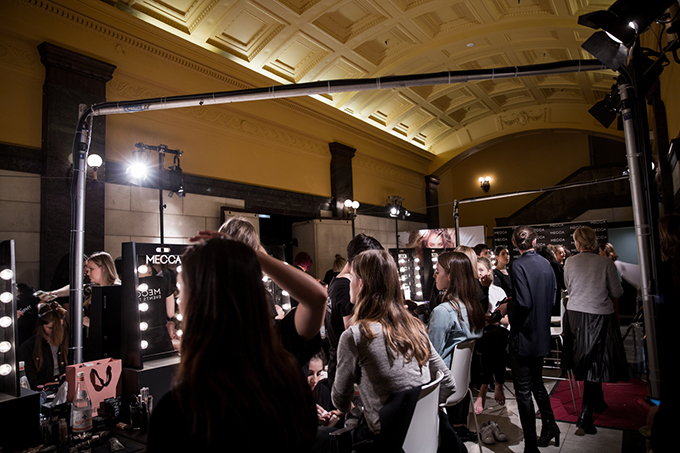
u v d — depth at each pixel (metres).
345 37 7.93
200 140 6.96
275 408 0.81
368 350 1.80
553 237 10.64
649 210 2.64
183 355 0.84
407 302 5.63
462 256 2.86
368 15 7.63
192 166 6.78
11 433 1.81
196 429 0.73
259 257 1.18
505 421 3.91
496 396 4.04
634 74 2.64
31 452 1.81
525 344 3.07
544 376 5.37
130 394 2.20
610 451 3.18
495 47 8.79
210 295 0.84
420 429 1.82
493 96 11.53
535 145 14.24
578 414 3.98
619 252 11.80
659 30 4.83
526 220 12.55
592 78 9.89
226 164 7.36
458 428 3.52
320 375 2.99
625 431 3.53
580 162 13.51
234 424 0.75
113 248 5.60
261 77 7.80
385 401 1.76
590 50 2.69
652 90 6.22
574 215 11.95
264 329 0.88
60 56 5.09
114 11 5.58
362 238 2.82
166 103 3.25
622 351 3.36
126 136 5.90
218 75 7.16
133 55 5.99
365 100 10.09
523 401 3.06
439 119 12.30
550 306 3.15
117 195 5.70
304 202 8.99
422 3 7.39
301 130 8.98
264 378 0.83
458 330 2.69
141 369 2.20
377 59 8.96
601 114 3.67
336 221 9.47
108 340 2.37
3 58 4.74
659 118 6.19
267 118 8.16
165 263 2.51
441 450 2.12
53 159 4.96
